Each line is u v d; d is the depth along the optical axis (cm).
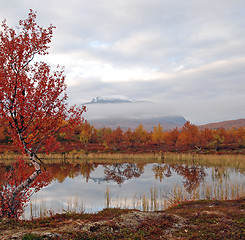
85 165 4806
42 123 1305
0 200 1237
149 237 884
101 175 3566
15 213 1249
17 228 983
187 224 1042
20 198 1275
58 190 2481
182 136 7206
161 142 9769
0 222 1055
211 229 946
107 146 8175
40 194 2281
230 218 1096
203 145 6775
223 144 7219
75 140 9812
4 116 1204
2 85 1164
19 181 1330
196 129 7012
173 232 945
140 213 1152
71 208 1741
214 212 1208
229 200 1611
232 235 879
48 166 4638
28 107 1252
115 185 2773
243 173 3272
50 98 1284
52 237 830
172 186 2606
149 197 2069
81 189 2534
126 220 1055
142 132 10919
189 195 2056
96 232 916
